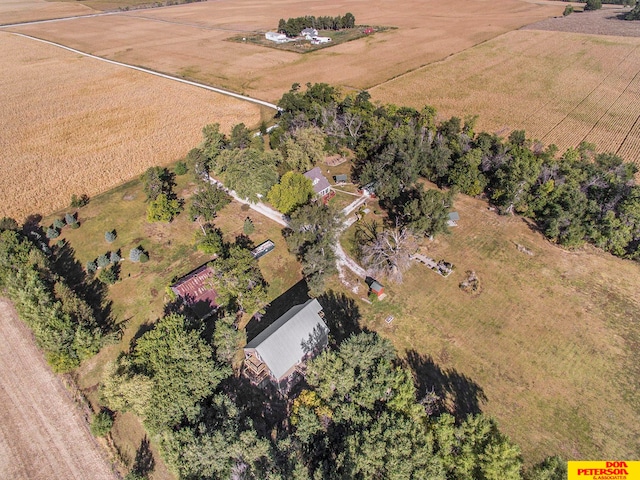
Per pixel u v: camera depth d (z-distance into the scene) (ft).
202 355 144.46
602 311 178.09
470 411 144.25
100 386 153.07
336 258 190.60
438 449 123.34
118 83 444.14
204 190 234.99
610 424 139.64
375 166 240.53
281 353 147.33
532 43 529.86
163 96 405.80
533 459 130.62
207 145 262.06
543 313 177.88
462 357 161.58
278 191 220.02
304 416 126.93
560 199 215.10
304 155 252.83
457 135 267.18
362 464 114.52
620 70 432.25
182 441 125.80
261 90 418.51
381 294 187.73
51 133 335.47
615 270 198.18
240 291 173.58
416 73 446.19
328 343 166.20
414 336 169.58
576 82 408.67
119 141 320.70
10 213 241.76
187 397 135.95
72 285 196.24
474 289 189.16
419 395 148.15
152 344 150.51
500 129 325.01
